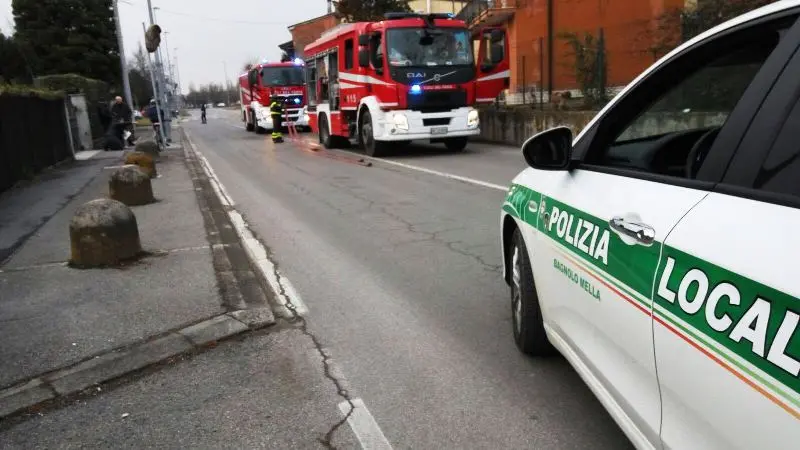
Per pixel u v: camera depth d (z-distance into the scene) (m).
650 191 2.36
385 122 15.40
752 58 2.22
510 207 3.93
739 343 1.64
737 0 12.75
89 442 3.19
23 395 3.62
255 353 4.19
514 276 4.04
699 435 1.84
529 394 3.48
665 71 2.69
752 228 1.72
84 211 6.16
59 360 4.05
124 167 9.89
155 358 4.09
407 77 15.02
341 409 3.42
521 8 21.75
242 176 13.88
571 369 3.75
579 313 2.86
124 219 6.31
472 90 15.62
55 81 28.59
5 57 28.92
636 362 2.25
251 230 8.09
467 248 6.71
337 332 4.50
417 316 4.75
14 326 4.63
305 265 6.32
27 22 39.34
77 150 20.72
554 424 3.17
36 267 6.23
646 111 2.92
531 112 17.70
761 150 1.86
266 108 30.33
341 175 13.16
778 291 1.54
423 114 15.27
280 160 17.27
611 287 2.46
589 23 19.64
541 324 3.73
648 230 2.19
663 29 14.99
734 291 1.69
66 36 39.56
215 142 26.53
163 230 7.88
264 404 3.51
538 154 3.16
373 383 3.70
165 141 22.45
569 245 2.93
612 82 16.41
